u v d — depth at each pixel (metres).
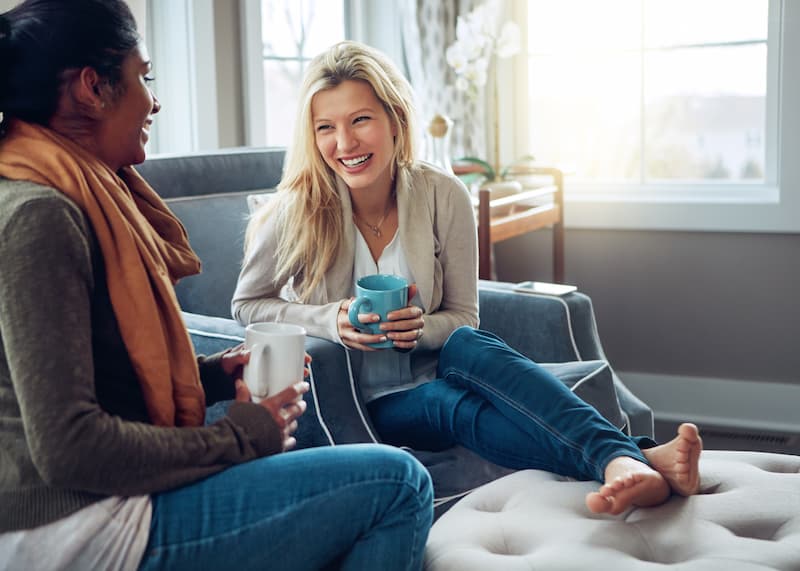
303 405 1.50
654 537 1.55
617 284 3.76
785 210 3.50
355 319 1.85
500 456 1.86
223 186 2.53
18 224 1.22
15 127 1.36
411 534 1.42
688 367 3.73
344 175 2.02
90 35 1.35
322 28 3.56
